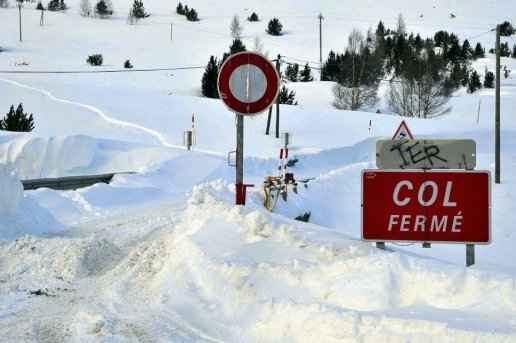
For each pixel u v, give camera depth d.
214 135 72.94
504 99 126.56
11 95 79.75
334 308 9.58
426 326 8.45
